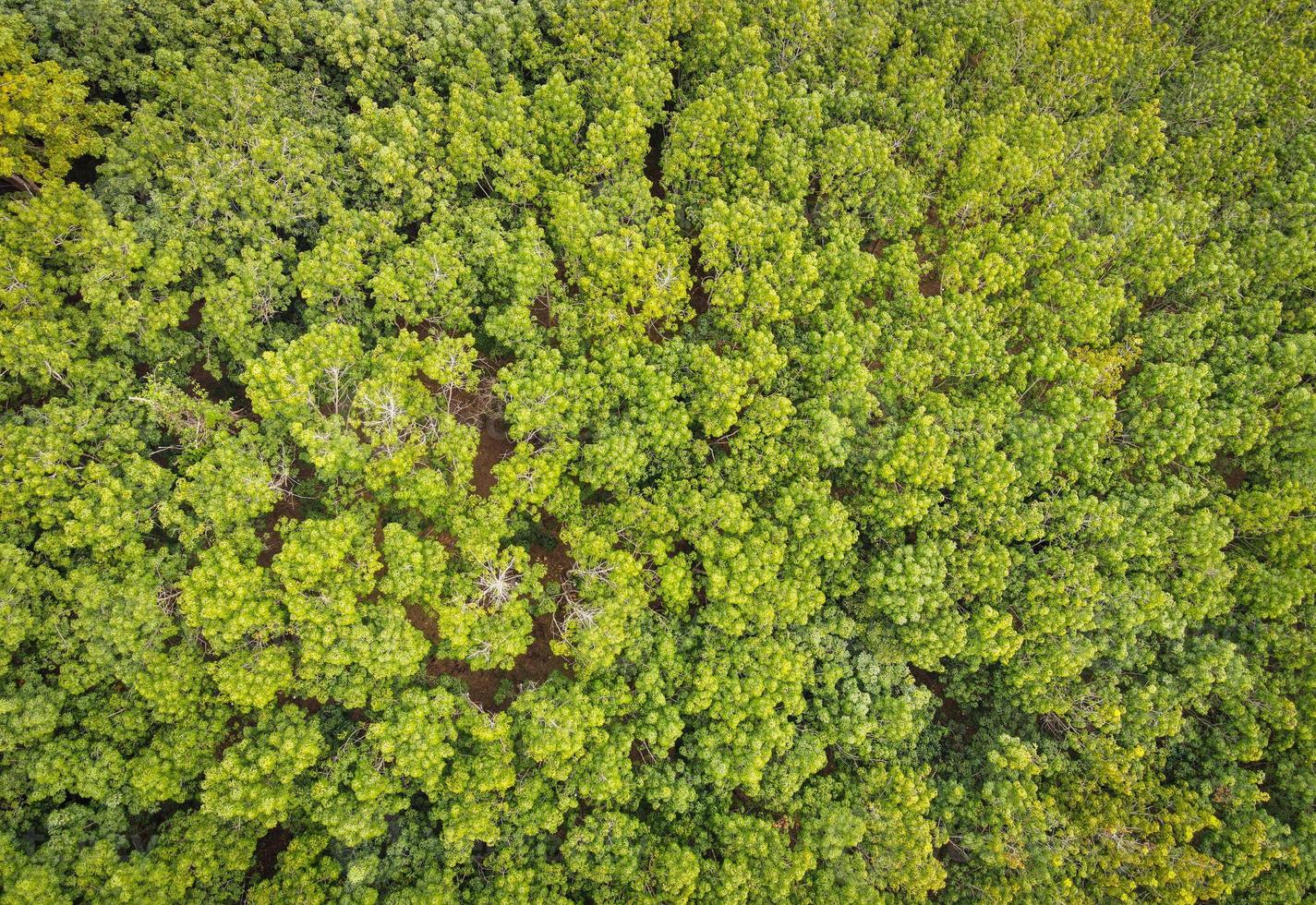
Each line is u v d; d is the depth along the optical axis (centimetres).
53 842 2100
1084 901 2516
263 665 2231
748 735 2531
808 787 2625
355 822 2222
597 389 2619
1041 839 2505
